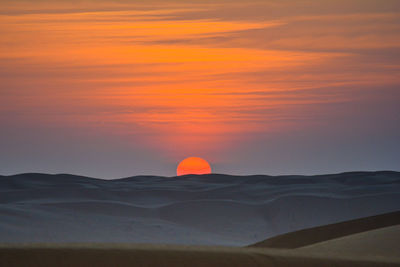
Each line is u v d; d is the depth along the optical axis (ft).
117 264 264.72
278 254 289.74
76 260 266.16
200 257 276.41
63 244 295.69
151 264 266.36
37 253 271.49
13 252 271.49
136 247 290.76
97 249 280.31
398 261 293.43
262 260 278.05
